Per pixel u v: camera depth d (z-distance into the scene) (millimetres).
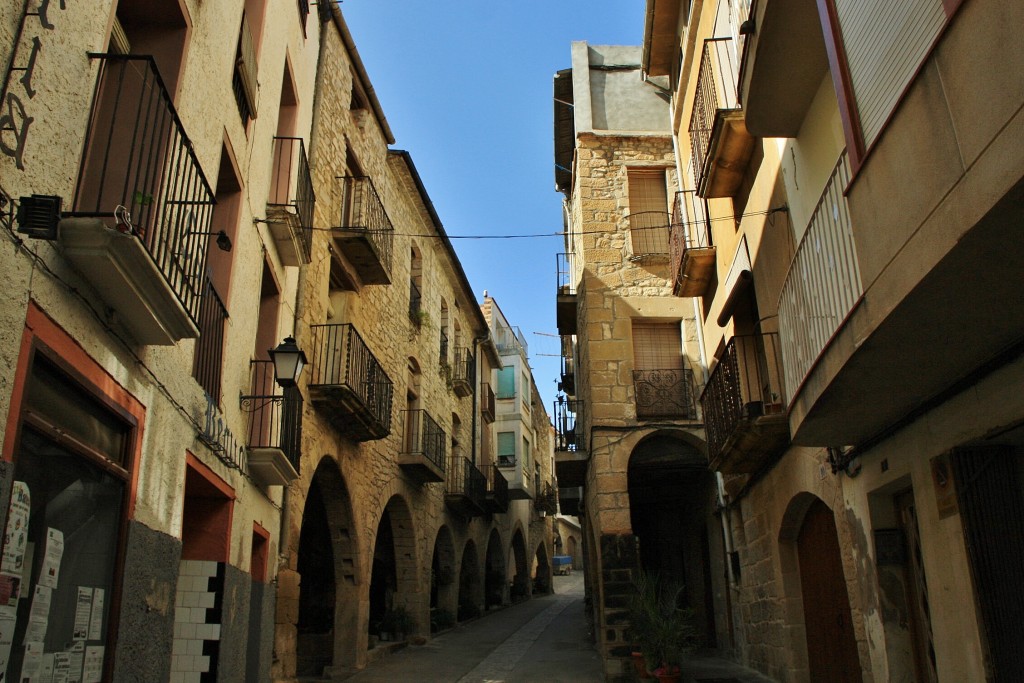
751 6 6551
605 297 13688
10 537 3545
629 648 11625
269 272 9258
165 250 4770
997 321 4148
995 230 3314
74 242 3879
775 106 7156
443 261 21484
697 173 11391
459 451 22203
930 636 5832
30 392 3705
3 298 3340
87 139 4297
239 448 7777
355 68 14430
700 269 11961
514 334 36594
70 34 4043
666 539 17453
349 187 13773
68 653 4156
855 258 4871
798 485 8352
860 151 4578
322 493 12758
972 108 3277
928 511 5301
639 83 15547
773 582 9609
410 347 17359
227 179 7688
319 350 11414
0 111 3309
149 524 5227
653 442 13016
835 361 4973
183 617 6922
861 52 4520
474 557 23641
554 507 39188
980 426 4664
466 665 13352
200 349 6566
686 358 13273
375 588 17312
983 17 3164
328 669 12391
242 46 7656
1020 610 4586
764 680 9938
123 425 4863
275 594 9352
